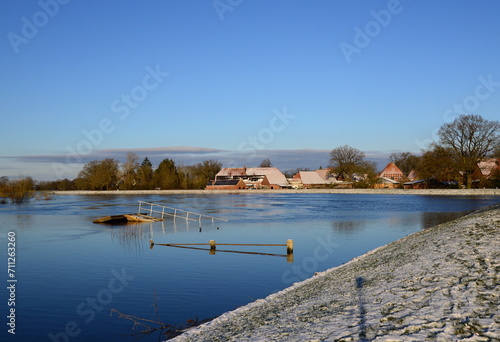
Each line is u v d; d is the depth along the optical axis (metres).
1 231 41.19
